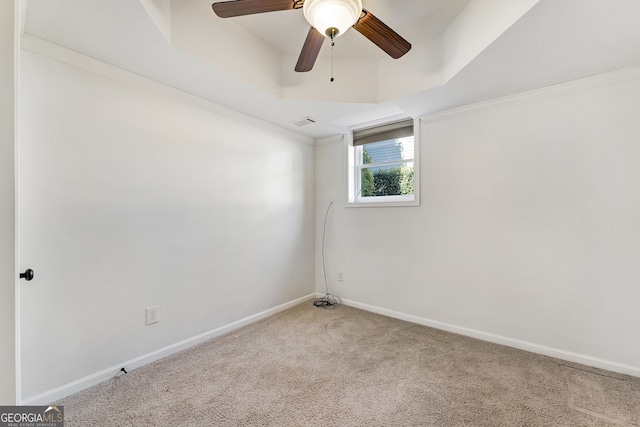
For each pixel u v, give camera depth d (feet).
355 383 5.82
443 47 6.82
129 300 6.37
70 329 5.52
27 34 4.98
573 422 4.69
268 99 7.82
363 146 11.19
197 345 7.58
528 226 7.29
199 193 7.77
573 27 4.65
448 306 8.59
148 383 5.84
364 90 8.11
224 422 4.73
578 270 6.66
